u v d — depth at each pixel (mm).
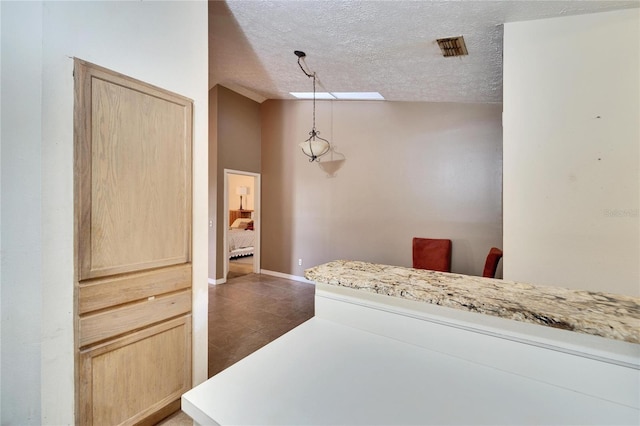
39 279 1273
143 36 1621
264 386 793
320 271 1263
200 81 1936
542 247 1809
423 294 952
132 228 1571
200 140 1938
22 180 1246
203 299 1967
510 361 859
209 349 2629
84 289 1392
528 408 712
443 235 3889
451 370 874
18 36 1229
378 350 986
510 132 1878
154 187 1673
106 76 1458
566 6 1623
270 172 5375
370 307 1106
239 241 6973
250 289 4496
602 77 1662
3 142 1221
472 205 3707
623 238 1629
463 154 3758
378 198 4355
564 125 1747
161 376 1722
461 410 703
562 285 1757
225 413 695
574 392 770
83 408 1396
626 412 700
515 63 1854
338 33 2178
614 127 1640
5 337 1255
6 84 1218
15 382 1272
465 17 1805
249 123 5227
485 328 896
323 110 4797
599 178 1675
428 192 3986
